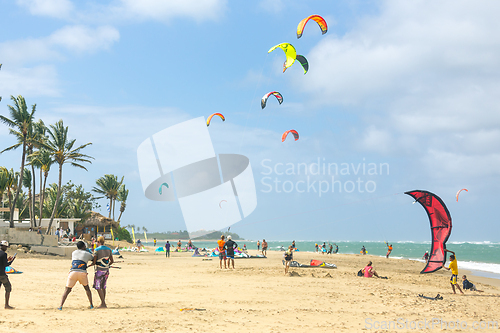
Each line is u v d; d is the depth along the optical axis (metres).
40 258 27.14
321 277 18.44
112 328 7.08
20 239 31.17
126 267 21.61
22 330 6.61
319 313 9.67
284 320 8.63
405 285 17.20
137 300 10.57
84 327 7.06
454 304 12.23
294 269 21.81
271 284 15.02
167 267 22.02
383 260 40.78
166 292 12.34
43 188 40.12
